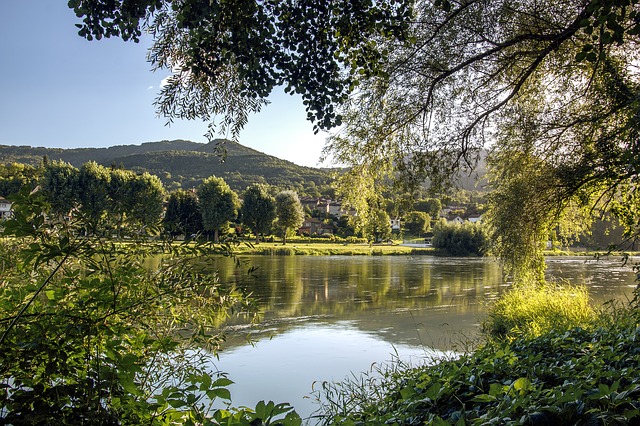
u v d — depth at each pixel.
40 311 2.84
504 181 11.06
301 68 4.44
